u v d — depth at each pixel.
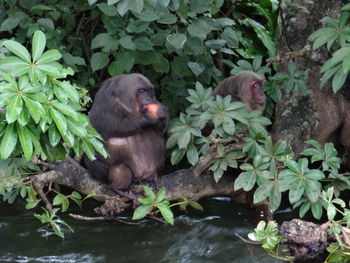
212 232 11.34
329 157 10.20
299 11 12.09
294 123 11.82
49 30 12.54
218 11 14.84
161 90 13.81
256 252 10.55
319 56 11.80
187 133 10.73
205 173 11.40
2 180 10.66
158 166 11.59
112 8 11.88
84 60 13.45
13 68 7.79
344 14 10.00
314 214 9.67
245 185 10.11
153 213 10.59
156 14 11.70
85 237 11.21
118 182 11.17
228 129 10.44
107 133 11.15
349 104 11.82
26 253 10.62
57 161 11.16
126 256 10.55
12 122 7.61
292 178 9.63
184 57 12.93
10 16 12.59
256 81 12.09
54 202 10.71
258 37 15.51
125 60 12.27
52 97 8.08
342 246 8.85
